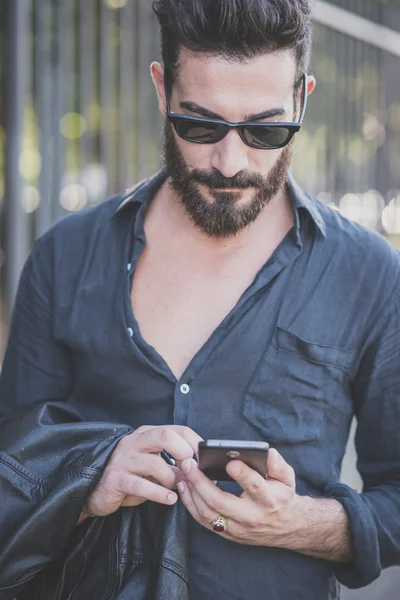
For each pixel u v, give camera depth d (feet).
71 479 6.46
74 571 6.75
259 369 6.73
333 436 6.99
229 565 6.66
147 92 15.66
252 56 6.26
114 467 6.47
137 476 6.37
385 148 21.74
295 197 7.04
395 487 7.11
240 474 5.82
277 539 6.44
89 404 7.26
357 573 6.81
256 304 6.80
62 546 6.55
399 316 6.91
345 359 6.86
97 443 6.63
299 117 6.82
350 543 6.73
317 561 6.88
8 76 13.60
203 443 5.77
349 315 6.88
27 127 14.06
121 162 15.35
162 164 7.45
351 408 7.11
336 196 20.40
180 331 6.92
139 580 6.49
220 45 6.24
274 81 6.34
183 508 6.57
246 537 6.34
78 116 14.69
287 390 6.73
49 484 6.61
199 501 6.20
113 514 6.73
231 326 6.75
